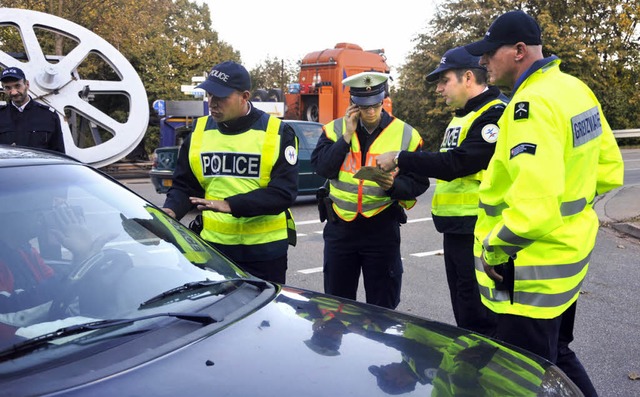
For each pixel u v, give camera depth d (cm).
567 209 259
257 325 208
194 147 353
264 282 253
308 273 643
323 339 205
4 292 195
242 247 347
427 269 664
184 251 248
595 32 3058
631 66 3122
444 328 239
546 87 252
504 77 277
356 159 379
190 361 179
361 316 233
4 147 256
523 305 262
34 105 562
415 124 2927
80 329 189
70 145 1133
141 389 164
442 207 373
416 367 195
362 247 386
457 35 2733
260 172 339
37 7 1906
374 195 375
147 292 216
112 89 1168
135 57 2262
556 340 271
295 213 999
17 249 207
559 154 240
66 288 205
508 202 243
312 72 1766
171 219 271
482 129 330
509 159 247
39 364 171
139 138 1202
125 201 256
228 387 169
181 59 3150
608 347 445
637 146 2916
